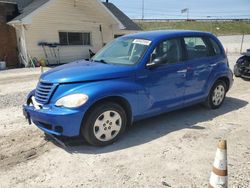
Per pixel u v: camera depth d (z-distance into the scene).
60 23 17.94
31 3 18.89
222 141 2.73
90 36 19.72
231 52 31.50
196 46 5.90
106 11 19.34
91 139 4.36
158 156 4.19
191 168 3.85
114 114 4.53
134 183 3.51
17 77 12.29
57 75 4.48
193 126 5.43
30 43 16.84
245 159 4.09
